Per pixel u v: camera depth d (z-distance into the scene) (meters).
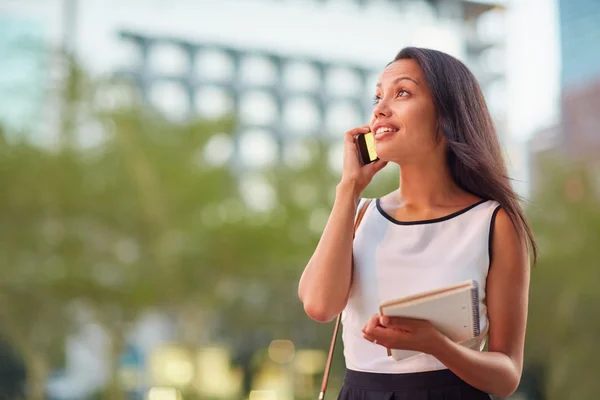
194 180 20.98
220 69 45.09
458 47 47.44
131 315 20.98
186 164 21.08
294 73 46.91
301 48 47.12
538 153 21.89
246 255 21.11
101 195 20.36
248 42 45.97
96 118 20.78
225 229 20.89
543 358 20.36
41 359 20.64
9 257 19.80
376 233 1.64
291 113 46.31
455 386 1.51
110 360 21.64
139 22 42.62
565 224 20.08
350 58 48.03
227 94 44.91
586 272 19.72
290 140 45.84
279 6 47.06
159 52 43.47
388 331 1.36
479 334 1.53
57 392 25.22
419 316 1.35
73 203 20.09
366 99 48.19
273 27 46.69
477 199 1.64
